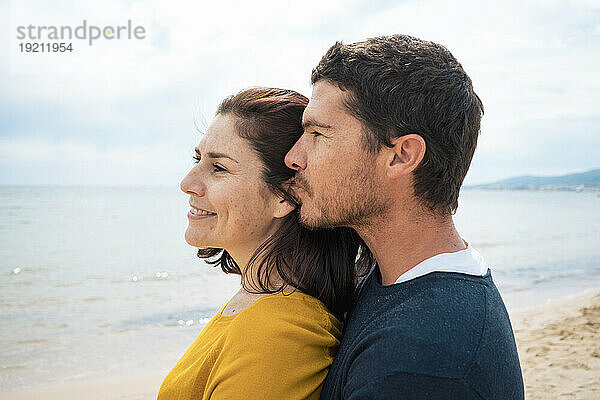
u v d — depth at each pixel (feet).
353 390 3.62
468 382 3.41
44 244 76.02
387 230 4.14
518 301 35.09
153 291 42.11
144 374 21.89
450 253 4.02
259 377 4.18
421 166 3.98
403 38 4.21
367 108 3.95
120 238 82.94
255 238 4.94
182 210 137.18
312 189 4.19
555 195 253.85
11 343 27.07
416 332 3.53
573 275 46.85
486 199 221.05
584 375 18.01
